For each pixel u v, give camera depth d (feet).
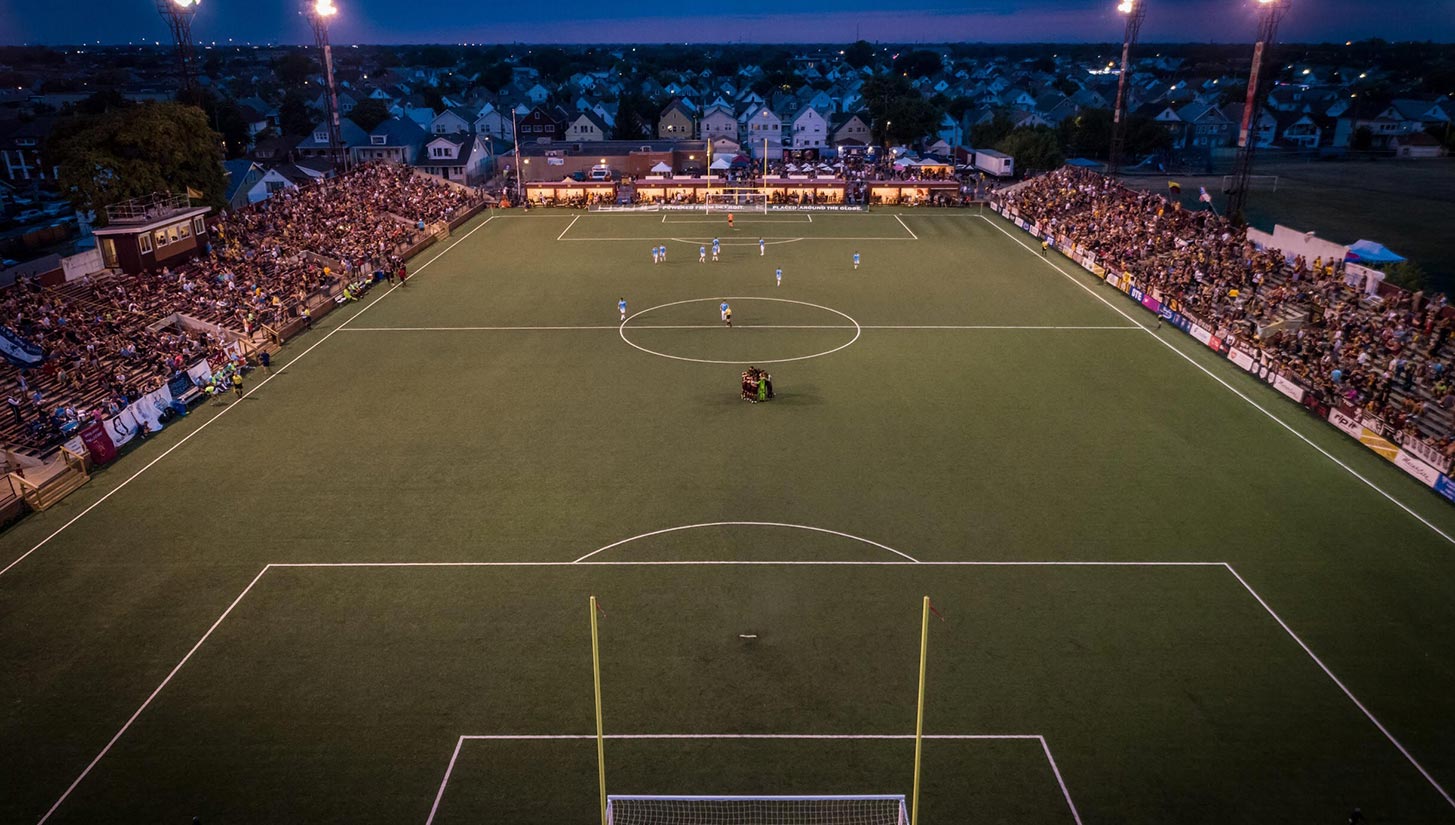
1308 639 94.22
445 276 257.75
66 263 198.18
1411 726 81.71
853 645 93.25
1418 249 340.59
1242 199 269.85
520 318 214.28
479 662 90.99
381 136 468.34
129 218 216.54
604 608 99.96
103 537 116.06
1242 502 123.85
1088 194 322.55
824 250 292.20
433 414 156.56
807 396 163.84
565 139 644.27
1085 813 71.92
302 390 169.27
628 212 367.86
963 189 390.42
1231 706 84.28
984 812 71.97
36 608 100.68
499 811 72.23
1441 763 77.30
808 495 125.80
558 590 103.55
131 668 90.48
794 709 83.87
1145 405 159.84
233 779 75.82
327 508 123.24
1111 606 99.96
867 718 82.64
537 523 118.52
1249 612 98.89
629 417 154.40
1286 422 152.66
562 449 141.59
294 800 73.51
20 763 77.82
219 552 112.16
